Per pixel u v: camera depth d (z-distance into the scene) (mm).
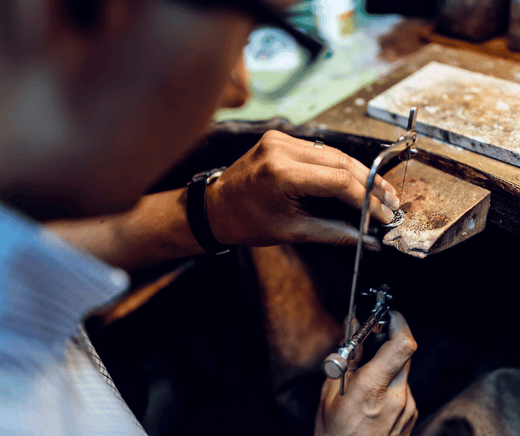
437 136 746
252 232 631
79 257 322
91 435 344
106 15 224
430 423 746
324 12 1354
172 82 260
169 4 232
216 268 1121
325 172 538
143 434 448
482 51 1025
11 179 260
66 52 226
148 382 1162
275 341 870
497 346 850
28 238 296
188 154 896
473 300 927
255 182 582
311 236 607
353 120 838
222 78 288
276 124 882
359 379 613
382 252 898
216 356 1238
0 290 290
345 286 943
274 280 868
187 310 1101
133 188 306
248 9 252
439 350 928
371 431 624
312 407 834
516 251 700
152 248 722
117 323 927
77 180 273
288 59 1294
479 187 664
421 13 1449
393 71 958
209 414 1204
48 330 315
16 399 285
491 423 691
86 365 379
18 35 216
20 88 229
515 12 944
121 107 255
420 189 670
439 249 598
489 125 723
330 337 871
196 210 650
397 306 990
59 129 244
